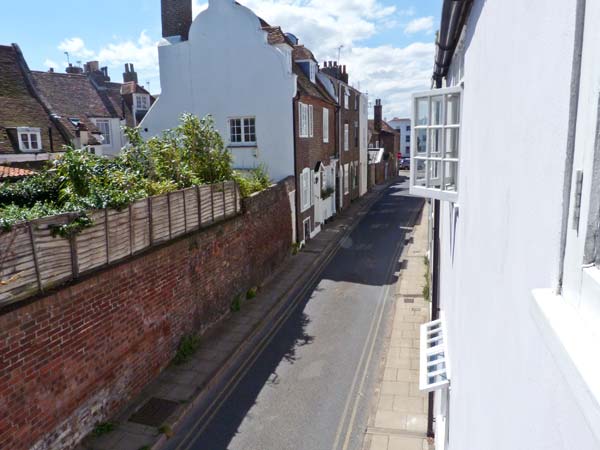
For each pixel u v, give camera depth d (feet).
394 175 175.73
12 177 47.06
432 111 18.95
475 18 12.96
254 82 61.52
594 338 4.01
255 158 63.21
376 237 72.43
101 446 24.11
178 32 65.26
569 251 4.77
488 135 10.09
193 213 35.12
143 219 28.94
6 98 64.64
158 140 39.55
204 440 25.44
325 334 38.40
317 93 74.38
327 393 29.86
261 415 27.61
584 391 3.61
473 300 11.60
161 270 30.58
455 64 21.65
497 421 7.83
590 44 4.29
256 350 35.70
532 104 6.27
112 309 25.98
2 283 19.80
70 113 82.02
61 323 22.44
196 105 64.18
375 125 156.46
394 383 30.73
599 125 4.12
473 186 12.64
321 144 75.97
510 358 7.04
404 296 46.11
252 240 46.47
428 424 25.32
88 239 24.25
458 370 14.65
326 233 74.54
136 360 28.37
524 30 6.78
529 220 6.28
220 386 30.63
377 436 25.52
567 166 4.79
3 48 70.28
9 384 19.92
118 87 105.29
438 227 28.22
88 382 24.36
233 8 60.13
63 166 30.35
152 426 25.75
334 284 50.55
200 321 36.32
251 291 45.57
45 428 21.74
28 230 20.86
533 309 5.22
